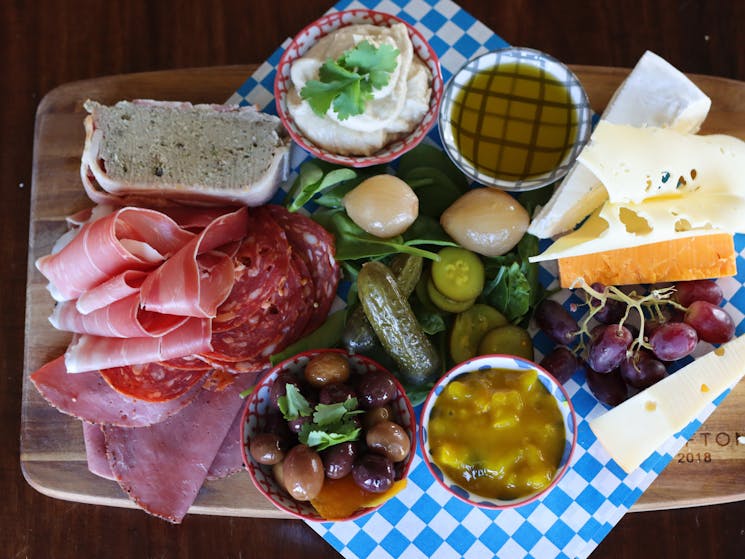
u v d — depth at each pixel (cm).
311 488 34
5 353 45
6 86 46
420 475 39
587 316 40
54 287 39
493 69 39
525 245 39
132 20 45
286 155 40
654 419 37
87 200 42
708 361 38
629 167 35
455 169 40
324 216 40
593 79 41
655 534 42
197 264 37
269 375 37
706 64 44
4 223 45
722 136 38
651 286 40
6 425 44
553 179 38
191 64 45
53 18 46
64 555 43
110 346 38
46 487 41
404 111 38
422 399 38
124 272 37
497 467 35
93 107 40
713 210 36
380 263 36
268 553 42
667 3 44
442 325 38
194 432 39
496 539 39
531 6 44
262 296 38
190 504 39
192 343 36
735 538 42
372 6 43
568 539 39
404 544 39
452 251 38
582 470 39
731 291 40
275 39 45
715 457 39
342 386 35
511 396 35
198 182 40
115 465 39
